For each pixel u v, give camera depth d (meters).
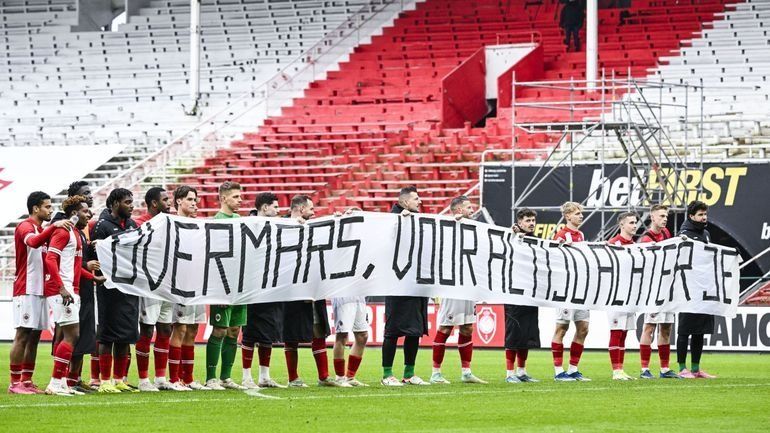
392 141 42.59
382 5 52.06
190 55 51.38
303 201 17.64
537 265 18.86
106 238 16.09
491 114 47.41
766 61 44.06
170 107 49.88
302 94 48.38
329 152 43.06
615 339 19.52
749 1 47.12
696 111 41.38
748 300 28.95
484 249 18.50
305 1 54.12
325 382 17.70
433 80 47.53
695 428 12.75
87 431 12.17
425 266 18.05
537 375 20.80
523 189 34.31
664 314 19.92
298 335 17.45
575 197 33.47
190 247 16.62
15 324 16.25
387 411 14.13
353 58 50.09
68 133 49.47
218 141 44.69
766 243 32.50
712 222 32.88
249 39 53.03
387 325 17.98
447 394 16.28
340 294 17.58
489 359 25.27
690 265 20.08
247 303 17.00
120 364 16.55
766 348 27.33
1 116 51.47
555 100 43.16
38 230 16.20
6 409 13.98
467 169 39.50
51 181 40.81
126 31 55.16
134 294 16.16
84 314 16.12
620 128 32.06
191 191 16.86
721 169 33.03
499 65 46.38
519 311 18.67
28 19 57.59
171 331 17.27
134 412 13.80
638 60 45.69
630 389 17.28
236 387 17.23
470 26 50.28
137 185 42.09
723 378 19.86
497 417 13.62
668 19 47.81
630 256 19.64
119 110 50.38
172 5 56.31
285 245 17.27
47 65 53.72
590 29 42.34
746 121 37.50
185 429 12.39
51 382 15.95
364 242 17.75
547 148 38.47
